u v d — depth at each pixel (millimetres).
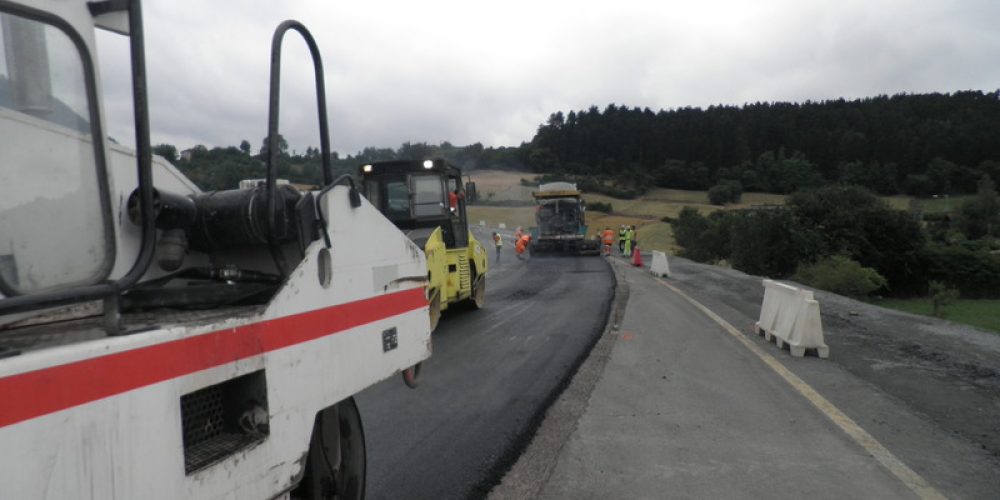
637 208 112625
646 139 165125
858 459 4715
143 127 1904
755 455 4824
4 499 1400
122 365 1683
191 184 3072
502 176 145625
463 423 5730
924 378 6996
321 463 2943
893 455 4785
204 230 2684
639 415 5832
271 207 2457
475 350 9102
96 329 1867
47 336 1779
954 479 4355
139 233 2436
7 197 1728
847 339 9273
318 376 2543
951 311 35094
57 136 1868
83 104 1947
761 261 36875
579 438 5246
